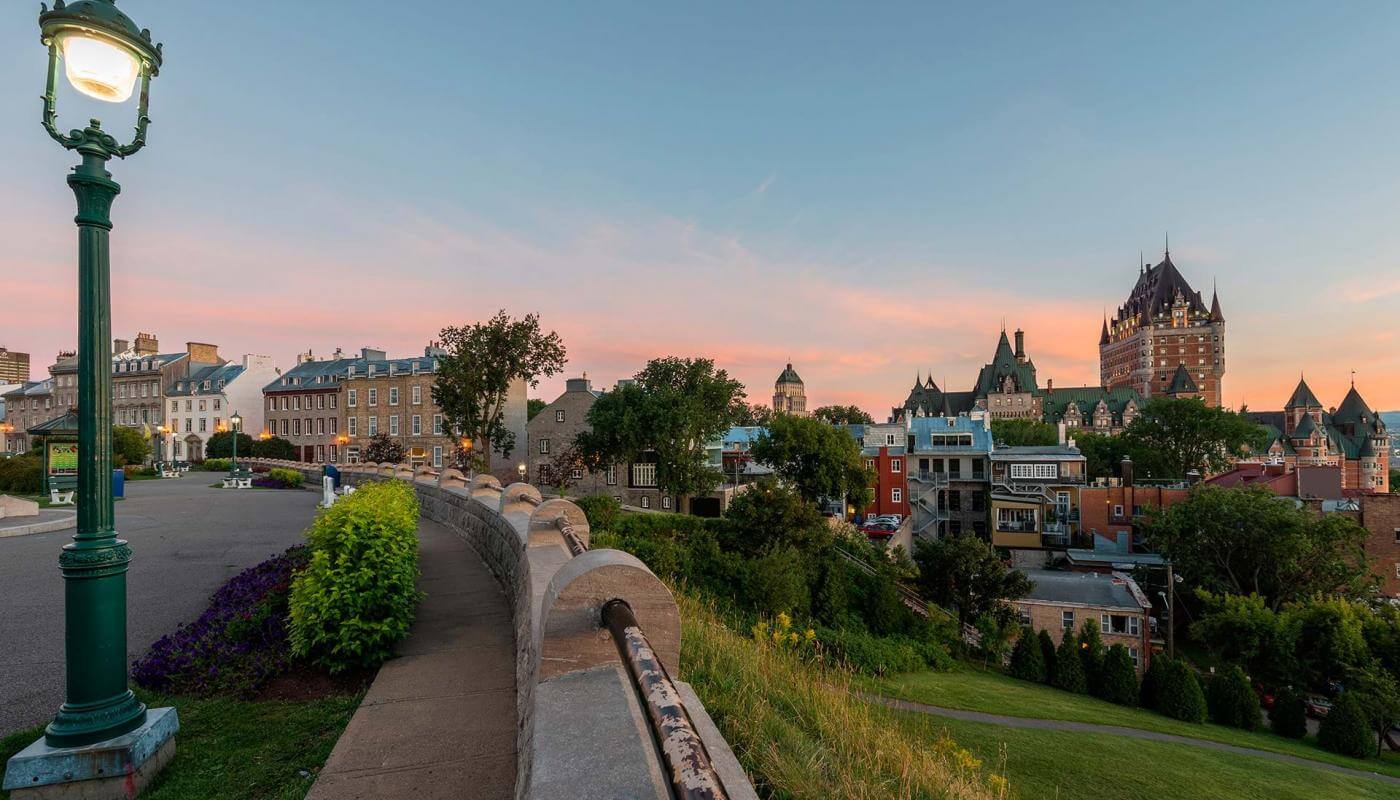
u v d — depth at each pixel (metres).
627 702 2.57
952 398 154.12
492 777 4.15
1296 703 26.42
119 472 24.36
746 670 6.37
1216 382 163.25
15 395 89.12
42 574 11.22
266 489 32.50
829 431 50.53
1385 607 31.92
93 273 4.43
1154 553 49.69
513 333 42.28
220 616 7.62
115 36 4.33
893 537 45.66
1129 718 23.61
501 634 7.17
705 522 35.28
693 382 47.84
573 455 50.09
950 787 5.77
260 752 4.84
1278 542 38.09
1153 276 178.25
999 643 33.03
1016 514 52.97
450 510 15.58
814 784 4.10
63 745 4.15
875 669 24.66
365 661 6.34
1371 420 127.25
